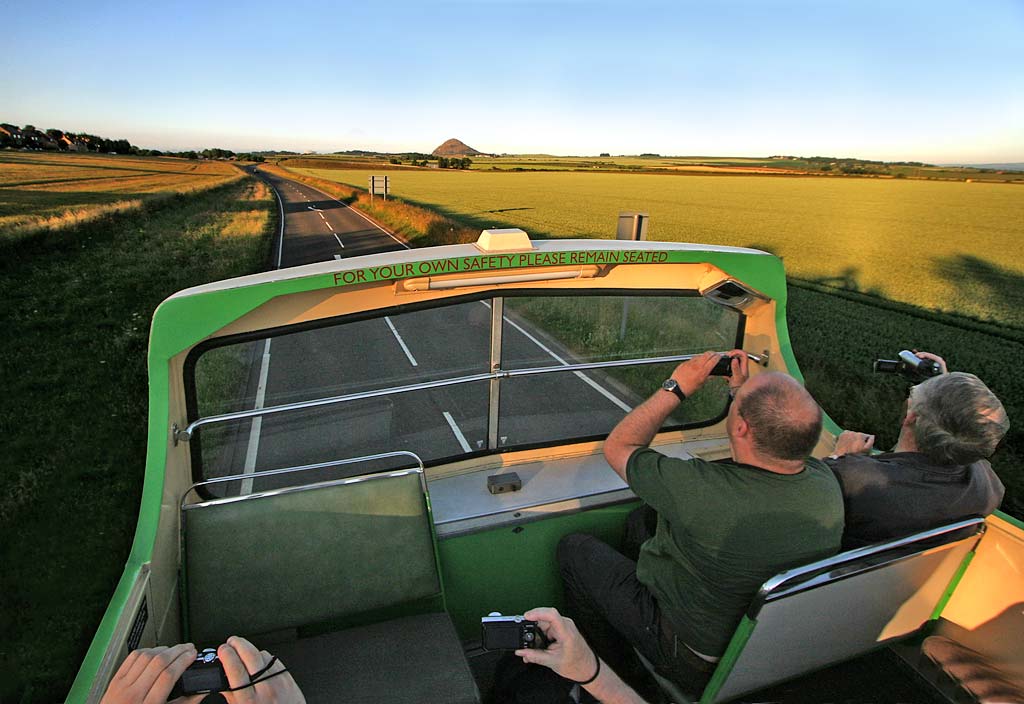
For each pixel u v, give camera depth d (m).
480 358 2.76
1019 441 8.12
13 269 17.55
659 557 2.15
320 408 2.57
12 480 6.11
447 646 2.10
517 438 3.01
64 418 7.55
